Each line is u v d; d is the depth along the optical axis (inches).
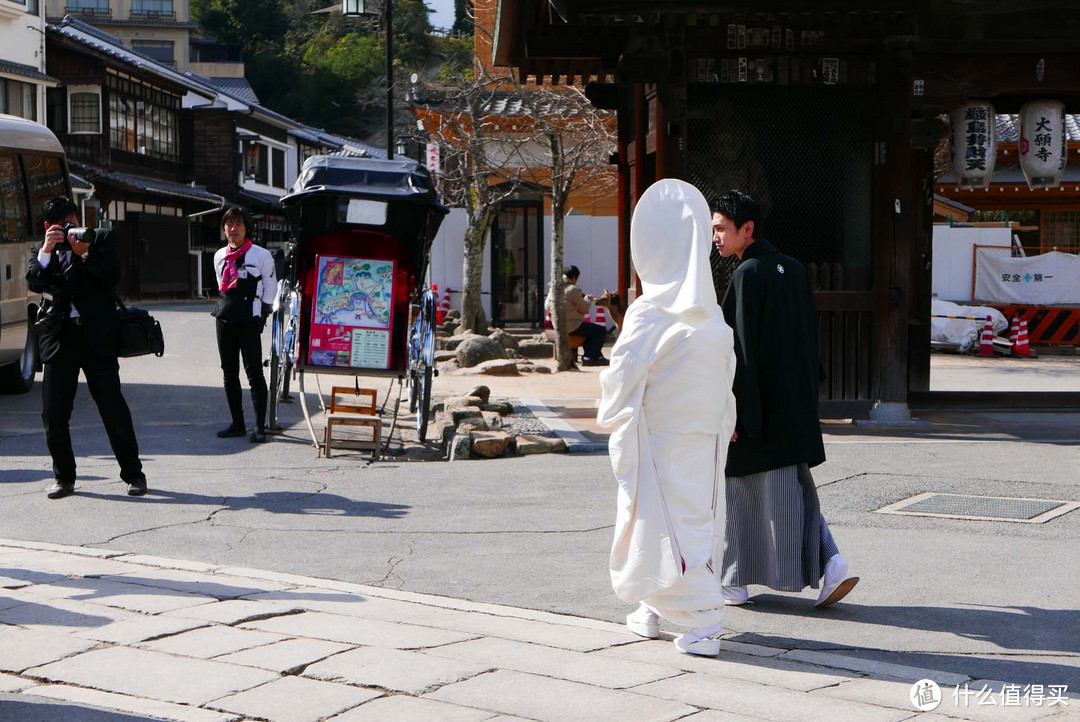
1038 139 488.1
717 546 188.4
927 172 508.7
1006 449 388.5
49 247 307.3
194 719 156.9
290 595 218.5
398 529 280.7
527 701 163.2
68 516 293.0
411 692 166.1
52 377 312.8
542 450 392.5
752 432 204.7
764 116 445.1
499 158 969.5
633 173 482.6
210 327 976.3
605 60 473.7
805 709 160.7
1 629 195.5
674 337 181.3
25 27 1274.6
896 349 444.1
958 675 176.2
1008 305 912.3
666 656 185.6
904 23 430.9
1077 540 267.0
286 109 2883.9
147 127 1752.0
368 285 438.6
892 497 313.3
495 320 1010.7
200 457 384.5
